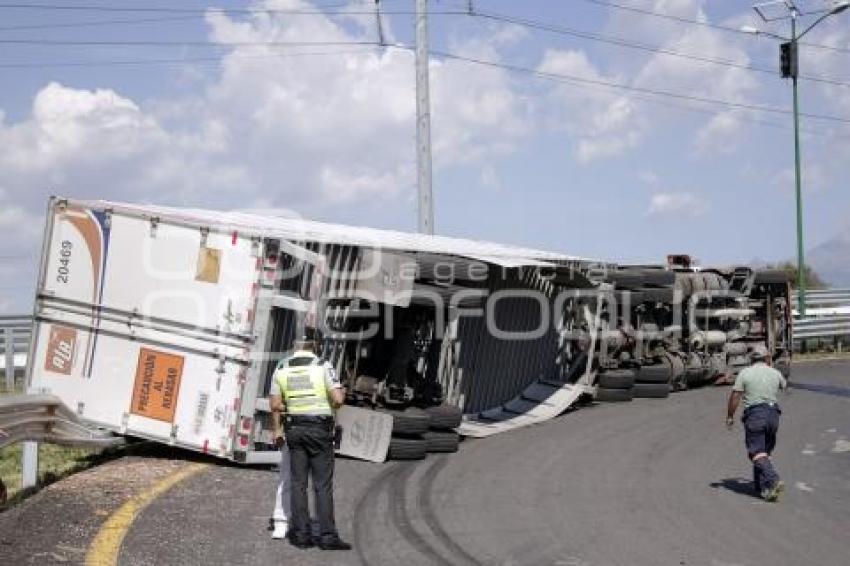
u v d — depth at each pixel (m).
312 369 7.86
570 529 8.70
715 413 16.52
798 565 7.78
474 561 7.63
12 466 10.77
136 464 10.44
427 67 21.16
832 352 28.55
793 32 29.91
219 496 9.20
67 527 7.69
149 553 7.21
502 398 16.72
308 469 7.90
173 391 10.70
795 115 29.77
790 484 11.15
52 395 9.31
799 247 29.02
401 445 11.75
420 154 21.08
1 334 18.41
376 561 7.51
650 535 8.57
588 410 16.80
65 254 11.18
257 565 7.21
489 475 11.09
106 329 10.96
